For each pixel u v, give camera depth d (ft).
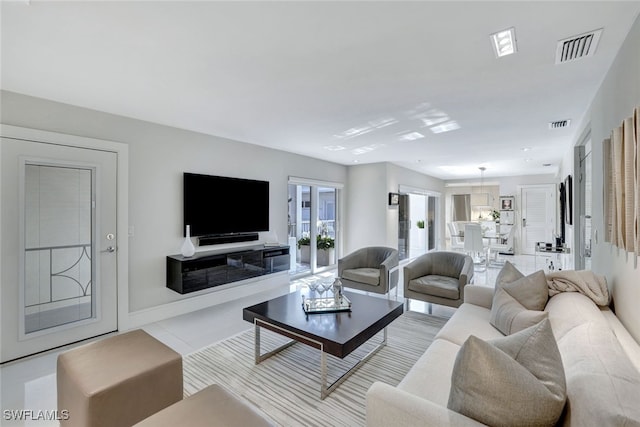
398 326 11.21
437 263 13.28
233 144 14.60
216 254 12.92
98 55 6.65
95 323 10.27
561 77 7.79
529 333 4.04
